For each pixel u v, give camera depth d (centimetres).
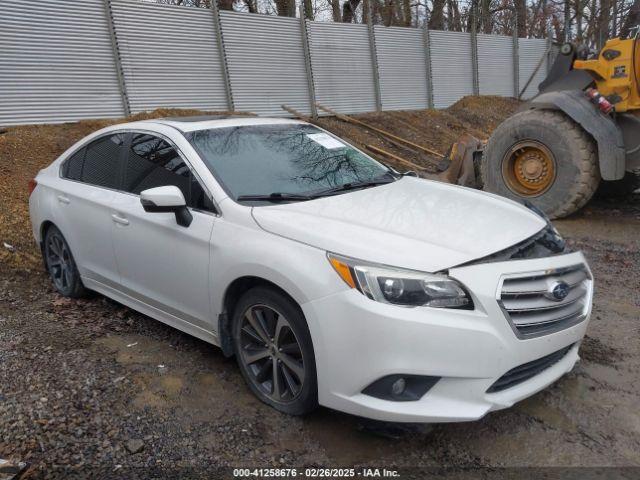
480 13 2633
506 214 357
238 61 1362
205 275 360
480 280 287
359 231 315
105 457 297
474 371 281
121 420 330
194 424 327
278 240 323
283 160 414
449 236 316
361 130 1506
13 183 811
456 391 283
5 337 439
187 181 386
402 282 283
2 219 703
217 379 377
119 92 1166
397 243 303
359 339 284
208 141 408
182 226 374
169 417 334
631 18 1564
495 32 2862
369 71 1669
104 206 443
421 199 378
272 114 1438
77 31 1098
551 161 803
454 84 1941
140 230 407
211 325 371
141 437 314
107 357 407
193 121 444
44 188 525
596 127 750
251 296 337
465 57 1969
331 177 412
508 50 2123
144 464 292
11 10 1015
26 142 953
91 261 473
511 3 2786
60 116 1088
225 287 346
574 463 291
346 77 1609
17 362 396
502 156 852
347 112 1623
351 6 2077
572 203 794
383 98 1711
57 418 330
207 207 369
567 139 779
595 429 319
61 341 433
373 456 299
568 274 326
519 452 301
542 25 2820
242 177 383
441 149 1514
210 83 1317
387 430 312
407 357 278
